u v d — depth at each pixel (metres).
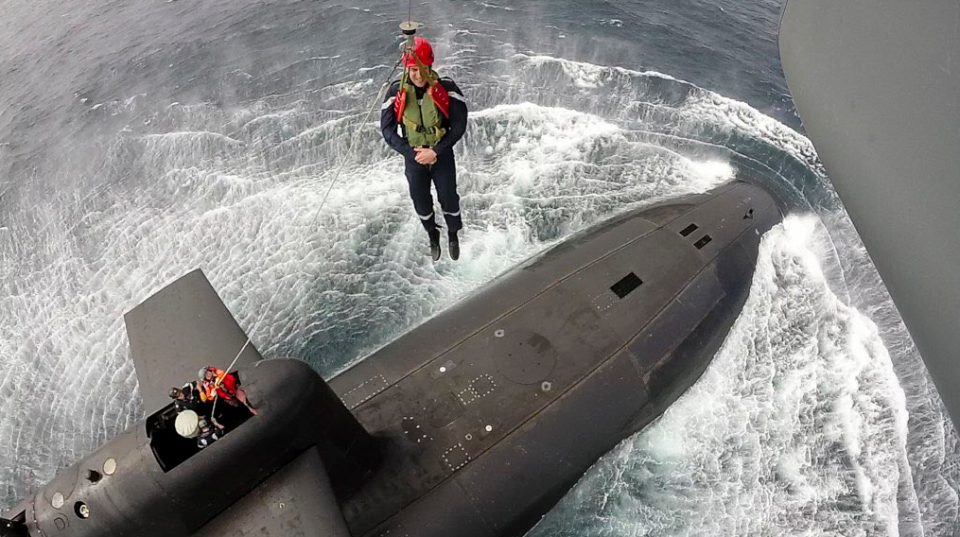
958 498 16.78
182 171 23.08
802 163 23.45
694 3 29.48
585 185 22.47
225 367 12.47
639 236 18.67
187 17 29.44
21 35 29.72
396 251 20.97
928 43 4.77
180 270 20.58
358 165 22.94
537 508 14.64
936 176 4.69
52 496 10.58
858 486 16.95
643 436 17.34
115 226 21.80
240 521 10.85
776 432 17.67
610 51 26.78
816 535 16.20
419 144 10.04
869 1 5.45
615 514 16.16
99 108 25.59
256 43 27.62
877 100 5.30
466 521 13.67
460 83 25.22
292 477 11.19
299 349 19.12
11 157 24.19
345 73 26.00
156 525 10.53
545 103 24.77
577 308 16.61
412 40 8.95
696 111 24.83
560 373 15.44
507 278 17.78
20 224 22.09
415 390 14.94
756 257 19.70
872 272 20.81
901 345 19.28
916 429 17.86
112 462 10.29
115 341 19.34
